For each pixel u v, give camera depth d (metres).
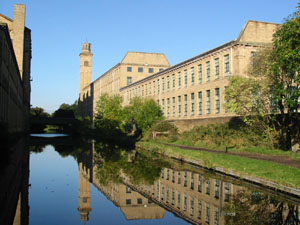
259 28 33.41
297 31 18.41
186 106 43.81
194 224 9.20
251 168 15.87
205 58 38.47
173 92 47.69
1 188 12.99
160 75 52.56
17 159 23.30
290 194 11.78
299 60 18.58
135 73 75.19
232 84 24.56
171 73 48.34
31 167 21.19
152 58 77.25
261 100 23.72
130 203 12.09
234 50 32.91
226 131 28.11
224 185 14.45
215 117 32.75
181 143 32.91
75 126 89.56
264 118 23.92
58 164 22.86
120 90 75.12
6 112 28.33
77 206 11.36
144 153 30.53
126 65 74.62
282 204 11.02
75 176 17.75
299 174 13.48
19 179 16.11
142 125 43.19
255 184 14.08
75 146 40.38
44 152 32.09
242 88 24.06
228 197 12.20
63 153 31.14
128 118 45.19
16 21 49.91
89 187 14.81
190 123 37.84
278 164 16.20
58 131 118.94
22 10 50.31
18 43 49.94
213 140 28.48
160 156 27.44
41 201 11.93
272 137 23.34
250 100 23.77
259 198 11.88
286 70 20.41
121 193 13.87
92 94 109.62
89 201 12.23
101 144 44.06
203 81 38.94
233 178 15.91
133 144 39.34
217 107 36.03
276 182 12.65
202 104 39.12
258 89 23.69
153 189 14.52
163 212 10.73
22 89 54.50
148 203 12.13
